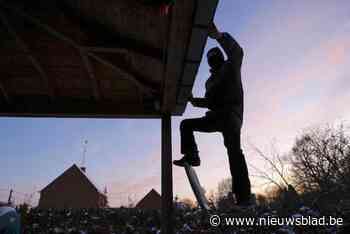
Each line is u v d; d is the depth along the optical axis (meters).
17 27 3.49
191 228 9.16
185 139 2.09
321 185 12.71
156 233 9.41
